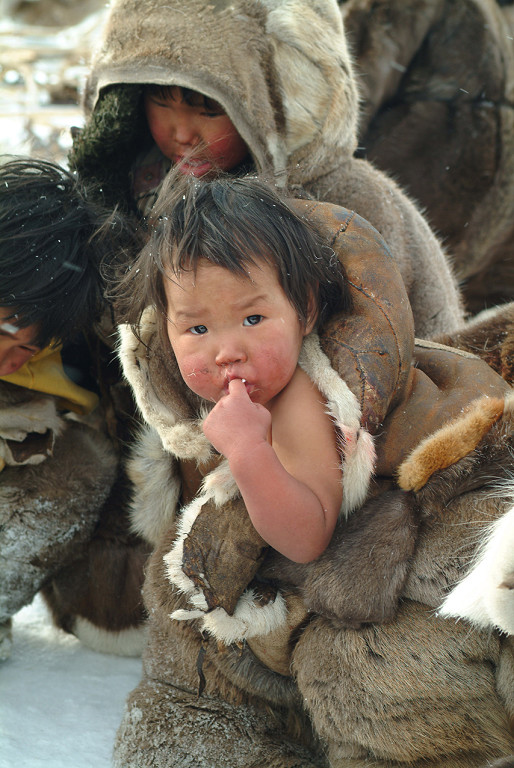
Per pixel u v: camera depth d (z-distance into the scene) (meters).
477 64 3.76
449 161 3.84
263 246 1.52
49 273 1.86
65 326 1.95
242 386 1.50
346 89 2.46
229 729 1.68
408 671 1.46
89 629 2.25
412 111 3.81
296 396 1.56
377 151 3.82
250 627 1.55
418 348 1.80
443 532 1.52
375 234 1.70
